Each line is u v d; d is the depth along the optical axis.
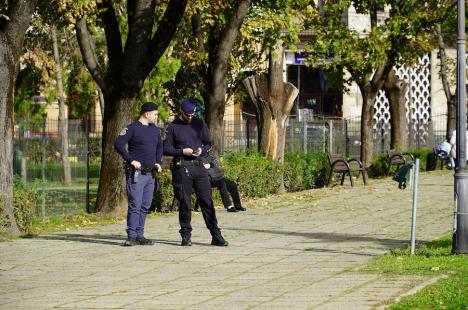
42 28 38.19
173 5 26.44
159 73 38.78
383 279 14.53
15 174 24.70
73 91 45.94
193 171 19.36
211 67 30.75
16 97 42.53
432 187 35.22
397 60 42.81
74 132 26.92
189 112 19.31
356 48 40.81
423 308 12.19
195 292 14.00
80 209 26.78
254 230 22.20
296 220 24.41
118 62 26.77
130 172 19.61
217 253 18.34
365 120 43.38
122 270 16.42
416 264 16.14
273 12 33.81
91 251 18.88
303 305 12.58
